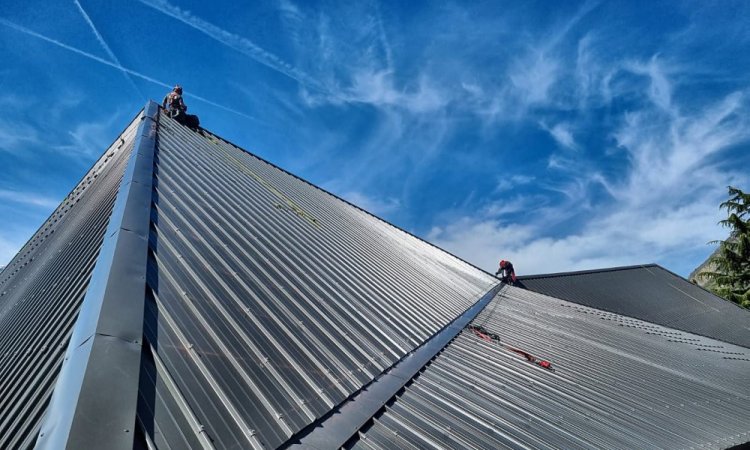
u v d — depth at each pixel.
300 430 3.85
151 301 4.54
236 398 3.76
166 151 10.88
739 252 42.62
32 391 3.74
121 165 11.32
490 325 11.02
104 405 2.87
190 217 7.48
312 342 5.58
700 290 30.14
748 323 25.25
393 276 11.70
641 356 10.59
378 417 4.66
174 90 16.48
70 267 6.93
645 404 7.25
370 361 6.01
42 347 4.61
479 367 7.32
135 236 5.64
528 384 6.94
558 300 16.17
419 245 19.45
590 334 11.76
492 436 4.89
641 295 26.27
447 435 4.65
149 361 3.63
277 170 18.36
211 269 6.00
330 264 9.45
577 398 6.79
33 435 2.96
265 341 4.96
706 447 6.08
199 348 4.17
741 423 7.38
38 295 7.22
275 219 10.53
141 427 2.91
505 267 19.66
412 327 8.41
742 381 10.42
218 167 12.50
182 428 3.12
